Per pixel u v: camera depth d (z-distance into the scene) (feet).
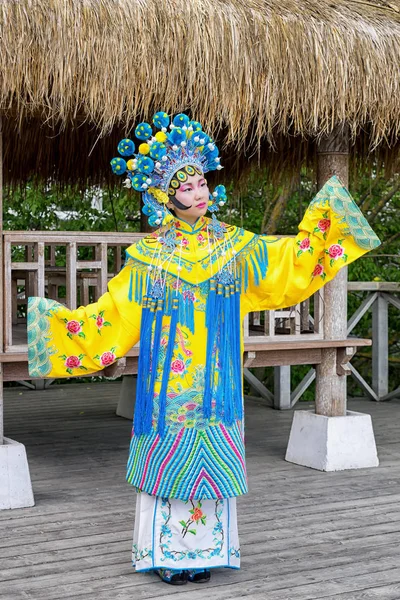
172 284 11.40
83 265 16.25
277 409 25.81
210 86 14.79
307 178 33.30
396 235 34.94
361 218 11.60
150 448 11.38
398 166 19.98
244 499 15.64
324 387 18.37
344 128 17.84
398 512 14.85
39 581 11.59
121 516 14.58
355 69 15.99
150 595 11.13
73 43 13.79
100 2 14.17
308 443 18.31
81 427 22.79
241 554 12.69
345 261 11.72
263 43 15.26
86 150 24.22
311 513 14.76
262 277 11.78
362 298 33.68
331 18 16.30
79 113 16.40
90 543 13.16
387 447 20.34
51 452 19.70
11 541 13.21
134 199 27.43
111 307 11.64
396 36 16.60
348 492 16.16
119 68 14.11
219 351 11.42
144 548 11.55
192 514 11.51
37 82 13.73
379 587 11.39
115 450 19.94
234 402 11.47
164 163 11.57
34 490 16.28
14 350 15.47
